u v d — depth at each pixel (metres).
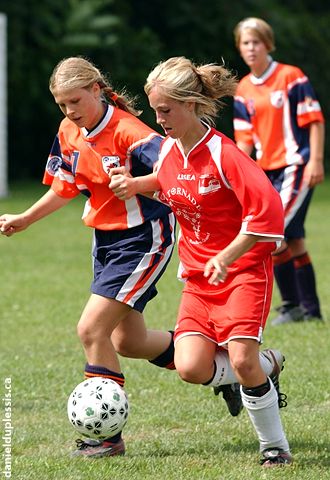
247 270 13.75
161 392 18.45
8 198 59.38
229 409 15.80
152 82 13.45
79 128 15.24
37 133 76.38
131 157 14.95
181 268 14.48
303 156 24.39
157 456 14.62
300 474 13.45
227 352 14.44
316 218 50.03
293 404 17.41
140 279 15.02
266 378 13.80
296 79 24.39
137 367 20.45
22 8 71.38
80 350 22.33
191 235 14.19
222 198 13.73
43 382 19.33
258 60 24.52
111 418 14.28
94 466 14.01
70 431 16.09
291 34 83.75
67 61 14.86
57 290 30.17
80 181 15.42
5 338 23.69
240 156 13.46
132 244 15.12
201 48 82.25
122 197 13.98
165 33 82.81
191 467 13.91
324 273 32.41
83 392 14.41
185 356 13.95
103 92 15.20
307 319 24.89
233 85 13.75
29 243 41.53
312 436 15.36
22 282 31.72
